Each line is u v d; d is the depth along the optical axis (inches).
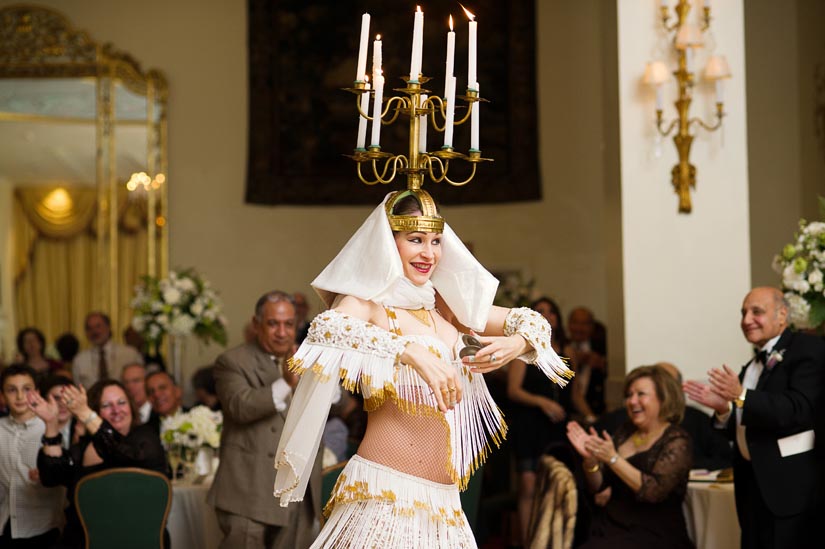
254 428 201.5
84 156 473.1
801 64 411.8
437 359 107.5
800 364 195.2
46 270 467.2
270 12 477.7
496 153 467.5
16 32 474.6
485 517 320.8
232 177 479.8
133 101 476.1
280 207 479.8
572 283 464.4
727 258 289.7
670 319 289.7
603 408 350.9
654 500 197.8
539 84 469.1
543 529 205.9
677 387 205.9
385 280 113.2
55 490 232.7
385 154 120.5
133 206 474.3
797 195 416.2
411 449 117.3
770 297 200.8
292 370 109.0
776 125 418.3
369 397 118.6
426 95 122.6
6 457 230.1
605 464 206.7
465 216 472.4
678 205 289.9
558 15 469.4
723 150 290.0
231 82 481.4
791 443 192.5
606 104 315.6
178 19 483.5
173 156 478.9
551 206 466.6
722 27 290.8
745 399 188.9
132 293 470.6
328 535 117.5
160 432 258.8
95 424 214.1
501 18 468.1
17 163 470.0
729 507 211.8
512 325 120.3
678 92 290.8
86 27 480.7
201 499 229.8
